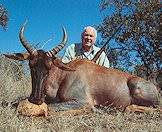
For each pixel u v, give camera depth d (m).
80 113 2.42
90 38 2.94
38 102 2.29
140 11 7.14
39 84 2.38
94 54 3.01
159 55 7.01
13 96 2.63
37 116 2.22
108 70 2.73
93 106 2.56
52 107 2.44
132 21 7.20
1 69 2.99
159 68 6.93
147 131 1.97
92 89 2.63
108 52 7.16
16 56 2.46
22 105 2.24
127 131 1.97
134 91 2.72
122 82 2.72
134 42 7.20
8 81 2.72
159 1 7.15
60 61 2.48
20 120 1.96
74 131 1.92
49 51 2.51
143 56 7.15
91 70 2.67
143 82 2.75
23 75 3.16
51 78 2.56
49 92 2.55
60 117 2.13
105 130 2.00
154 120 2.28
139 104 2.74
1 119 1.83
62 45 2.52
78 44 3.01
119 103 2.69
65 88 2.56
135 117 2.33
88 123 2.08
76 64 2.66
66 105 2.50
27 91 2.94
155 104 2.78
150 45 7.16
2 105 2.34
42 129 1.86
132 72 6.38
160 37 7.05
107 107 2.52
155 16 7.14
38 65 2.42
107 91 2.66
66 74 2.60
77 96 2.56
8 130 1.76
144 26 7.18
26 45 2.46
